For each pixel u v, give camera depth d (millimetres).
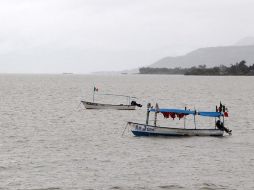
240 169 43031
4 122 76250
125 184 37625
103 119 84250
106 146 54094
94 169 42281
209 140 59031
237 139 60594
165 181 38656
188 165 44531
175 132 61031
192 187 37094
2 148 51844
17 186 36469
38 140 57844
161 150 51938
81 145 54594
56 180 38344
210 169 42906
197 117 88250
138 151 51219
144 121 82312
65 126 72938
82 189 36125
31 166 42969
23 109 101562
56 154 48844
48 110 100062
